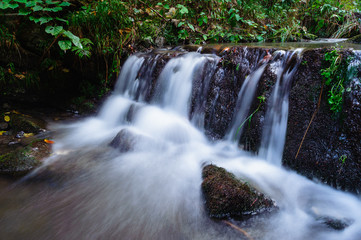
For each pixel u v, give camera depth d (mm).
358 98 2305
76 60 4602
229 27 6613
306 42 6074
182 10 5672
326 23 7461
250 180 2523
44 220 2029
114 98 4695
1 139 3436
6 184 2455
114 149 3271
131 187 2527
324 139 2488
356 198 2311
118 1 4840
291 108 2760
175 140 3371
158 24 5809
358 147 2287
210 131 3486
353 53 2373
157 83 4156
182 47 4680
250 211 2111
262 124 2967
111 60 4777
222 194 2113
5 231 1893
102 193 2420
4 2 3627
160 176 2715
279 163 2828
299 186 2557
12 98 4441
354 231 2006
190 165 2914
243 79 3301
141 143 3199
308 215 2182
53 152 3119
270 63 3051
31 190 2402
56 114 4594
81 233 1917
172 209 2223
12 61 4297
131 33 4898
